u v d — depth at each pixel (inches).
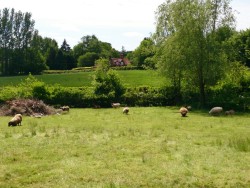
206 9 1563.7
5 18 4827.8
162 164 517.7
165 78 1754.4
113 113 1386.6
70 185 426.3
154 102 1766.7
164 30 1782.7
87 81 3100.4
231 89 1615.4
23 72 4768.7
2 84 3046.3
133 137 754.2
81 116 1279.5
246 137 738.2
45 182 438.9
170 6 1692.9
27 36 4923.7
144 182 436.8
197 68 1566.2
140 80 2748.5
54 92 1740.9
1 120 1175.6
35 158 556.1
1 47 4785.9
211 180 444.8
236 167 502.9
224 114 1316.4
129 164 518.9
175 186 424.2
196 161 534.9
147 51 1915.6
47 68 5083.7
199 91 1721.2
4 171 480.7
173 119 1151.6
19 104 1398.9
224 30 1595.7
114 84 1807.3
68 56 5925.2
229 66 1576.0
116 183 432.5
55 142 687.1
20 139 722.2
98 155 575.8
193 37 1536.7
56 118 1217.4
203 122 1061.1
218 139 730.2
